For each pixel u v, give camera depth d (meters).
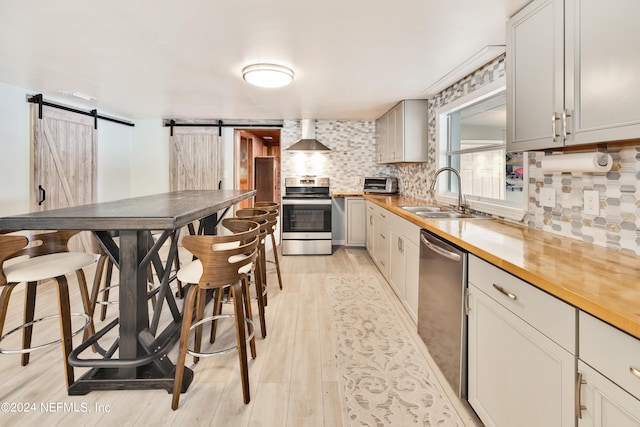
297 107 4.72
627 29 1.19
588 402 0.96
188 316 1.80
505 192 2.68
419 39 2.37
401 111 4.21
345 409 1.79
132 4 1.93
